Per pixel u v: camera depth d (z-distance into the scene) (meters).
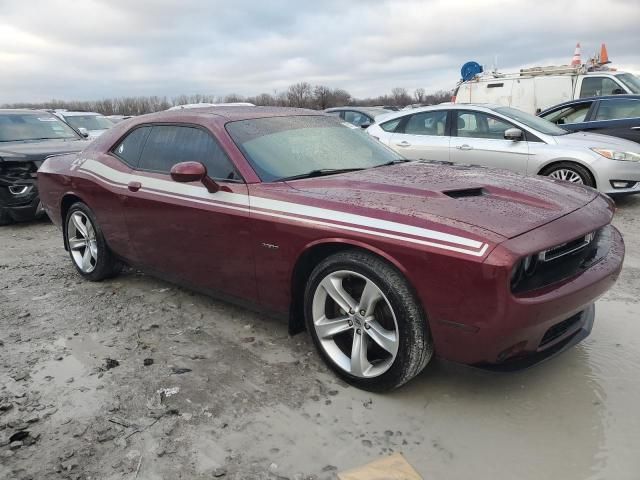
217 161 3.49
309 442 2.49
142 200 3.90
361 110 14.78
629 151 6.81
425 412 2.70
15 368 3.25
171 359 3.31
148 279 4.84
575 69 11.61
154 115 4.21
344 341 3.08
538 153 7.06
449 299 2.43
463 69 13.85
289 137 3.69
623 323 3.60
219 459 2.39
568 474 2.25
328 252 2.98
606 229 3.23
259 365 3.20
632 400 2.75
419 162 3.99
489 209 2.65
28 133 8.48
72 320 3.96
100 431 2.61
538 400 2.78
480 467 2.30
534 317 2.38
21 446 2.51
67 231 4.95
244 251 3.26
